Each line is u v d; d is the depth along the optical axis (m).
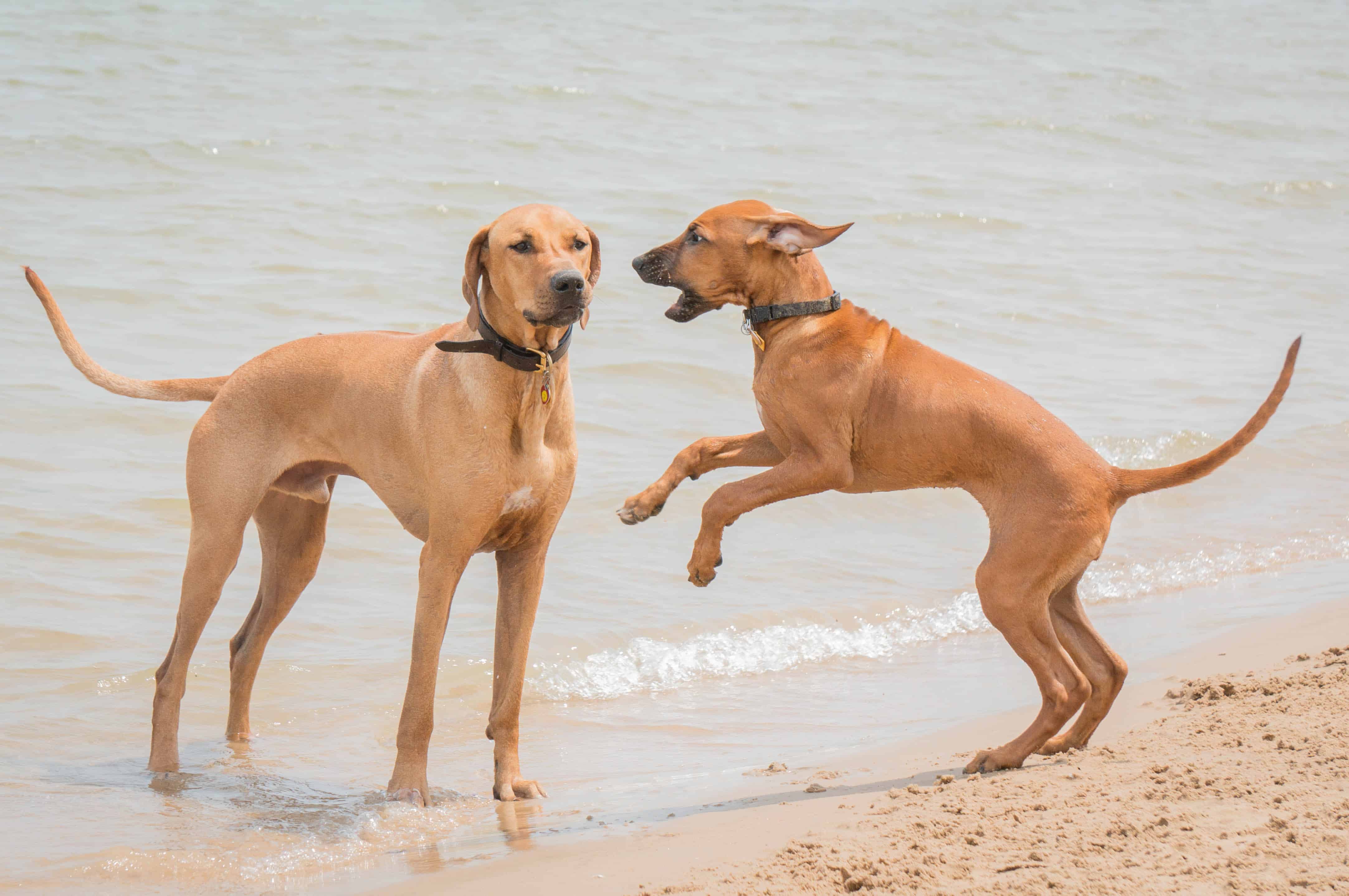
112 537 11.52
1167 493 14.23
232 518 7.91
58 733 8.45
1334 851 4.99
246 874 6.19
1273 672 8.05
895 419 7.35
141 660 9.61
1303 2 52.84
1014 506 7.03
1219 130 33.28
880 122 29.78
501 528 7.30
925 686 9.49
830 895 5.11
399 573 11.52
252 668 8.49
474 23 33.75
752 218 7.56
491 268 7.01
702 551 7.34
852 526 13.19
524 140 24.84
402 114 25.75
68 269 17.12
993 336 18.59
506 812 7.11
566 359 7.27
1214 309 20.91
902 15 41.28
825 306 7.60
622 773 7.83
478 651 10.12
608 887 5.54
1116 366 17.86
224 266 17.84
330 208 20.39
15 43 27.45
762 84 31.53
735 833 6.14
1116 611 10.88
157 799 7.35
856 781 7.07
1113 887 4.86
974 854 5.34
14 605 10.16
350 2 34.22
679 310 7.82
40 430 13.31
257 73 27.39
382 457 7.61
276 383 7.91
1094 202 26.42
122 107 24.23
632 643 10.27
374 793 7.54
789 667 10.02
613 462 13.73
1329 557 12.23
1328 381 17.84
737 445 7.85
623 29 35.06
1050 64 37.75
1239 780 5.88
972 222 23.70
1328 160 31.09
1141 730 7.17
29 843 6.61
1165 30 45.19
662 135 26.42
